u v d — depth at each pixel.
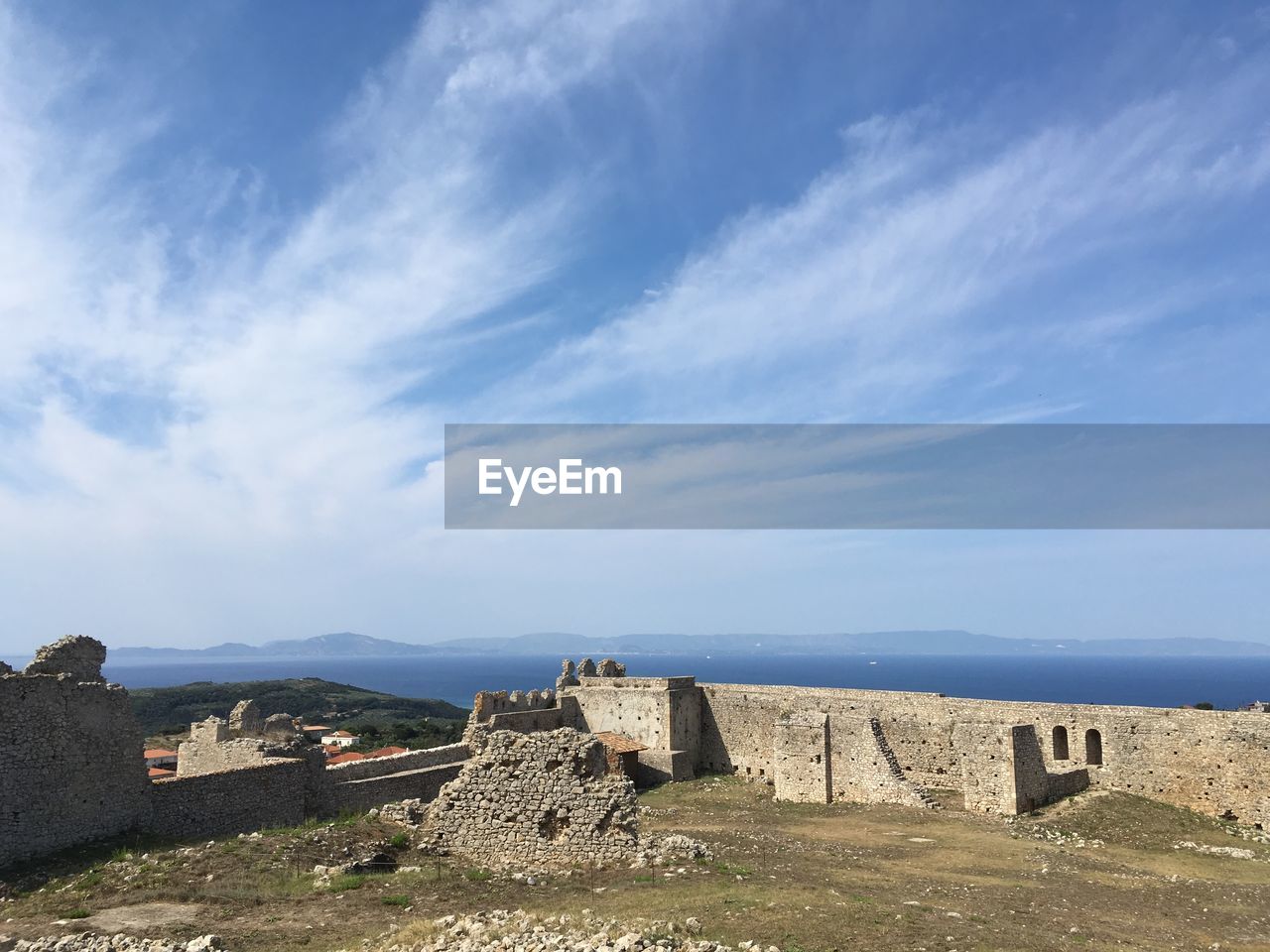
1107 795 44.06
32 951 18.72
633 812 27.59
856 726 49.31
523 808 27.31
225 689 188.62
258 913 21.69
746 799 51.47
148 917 21.23
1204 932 24.22
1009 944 20.80
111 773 32.25
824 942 19.75
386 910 22.00
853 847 35.38
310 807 39.38
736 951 18.50
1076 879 30.27
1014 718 48.78
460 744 51.06
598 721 65.38
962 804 45.72
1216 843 37.69
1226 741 42.16
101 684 32.62
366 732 116.50
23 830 29.42
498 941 18.44
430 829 27.95
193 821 34.69
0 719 29.20
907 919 22.25
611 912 21.50
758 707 60.88
